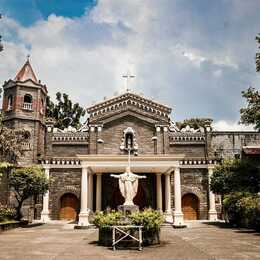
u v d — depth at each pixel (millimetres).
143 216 15914
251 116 26672
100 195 35594
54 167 37406
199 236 20625
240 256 12641
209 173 36844
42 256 12883
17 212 31797
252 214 23844
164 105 38875
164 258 12234
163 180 37406
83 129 39594
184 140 38844
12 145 31203
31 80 38906
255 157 37281
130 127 38531
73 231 25172
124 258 12297
